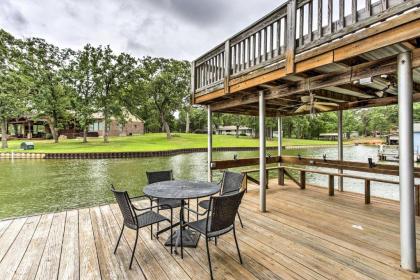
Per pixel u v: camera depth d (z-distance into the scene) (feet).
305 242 8.82
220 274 6.84
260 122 12.57
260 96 12.51
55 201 23.15
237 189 10.21
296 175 30.58
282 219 11.27
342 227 10.21
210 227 6.98
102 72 77.77
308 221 10.98
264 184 12.46
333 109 17.48
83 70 76.38
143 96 90.02
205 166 44.80
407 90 6.82
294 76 9.98
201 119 156.97
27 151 56.59
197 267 7.25
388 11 6.43
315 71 9.52
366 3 6.98
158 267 7.28
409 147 6.81
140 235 9.67
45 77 73.20
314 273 6.82
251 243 8.77
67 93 76.18
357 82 8.56
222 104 15.87
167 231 10.05
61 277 6.81
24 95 65.82
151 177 11.46
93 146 69.41
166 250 8.36
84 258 7.85
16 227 10.53
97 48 76.48
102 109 79.56
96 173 37.22
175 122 150.00
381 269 6.98
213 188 9.18
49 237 9.48
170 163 48.47
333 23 7.94
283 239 9.09
